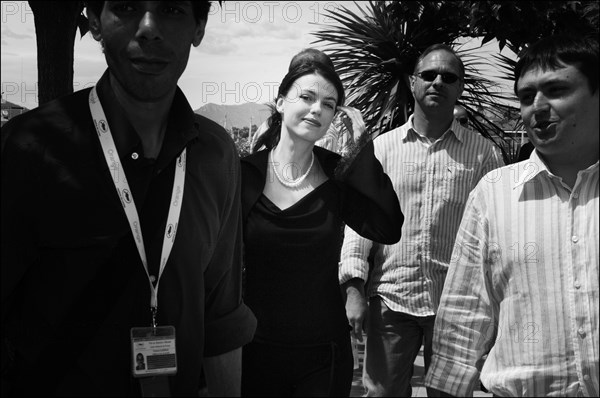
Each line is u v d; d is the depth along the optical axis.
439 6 6.37
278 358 2.82
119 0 1.96
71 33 4.58
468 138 3.66
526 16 5.03
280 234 2.84
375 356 3.61
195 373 2.13
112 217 1.96
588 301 2.20
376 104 7.13
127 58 1.96
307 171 2.97
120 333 1.98
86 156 1.96
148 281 2.00
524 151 3.60
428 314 3.54
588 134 2.21
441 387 2.51
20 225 1.91
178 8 1.99
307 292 2.84
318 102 2.93
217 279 2.26
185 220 2.07
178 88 2.11
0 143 1.92
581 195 2.23
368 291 3.63
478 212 2.40
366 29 7.12
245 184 2.90
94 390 1.97
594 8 5.08
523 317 2.27
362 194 2.93
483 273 2.41
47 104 1.99
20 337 1.96
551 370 2.23
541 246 2.25
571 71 2.17
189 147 2.12
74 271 1.94
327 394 2.79
